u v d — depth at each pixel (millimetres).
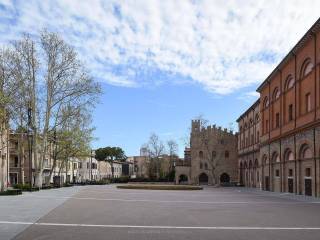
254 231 13508
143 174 123500
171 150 113188
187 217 17516
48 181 58875
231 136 94125
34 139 47156
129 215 18016
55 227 13977
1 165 45969
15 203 24062
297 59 41344
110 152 129000
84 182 85250
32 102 45156
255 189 60844
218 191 50750
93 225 14555
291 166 43594
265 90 56562
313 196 36281
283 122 46625
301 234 12945
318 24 34469
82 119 60562
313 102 36500
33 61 45156
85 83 48156
